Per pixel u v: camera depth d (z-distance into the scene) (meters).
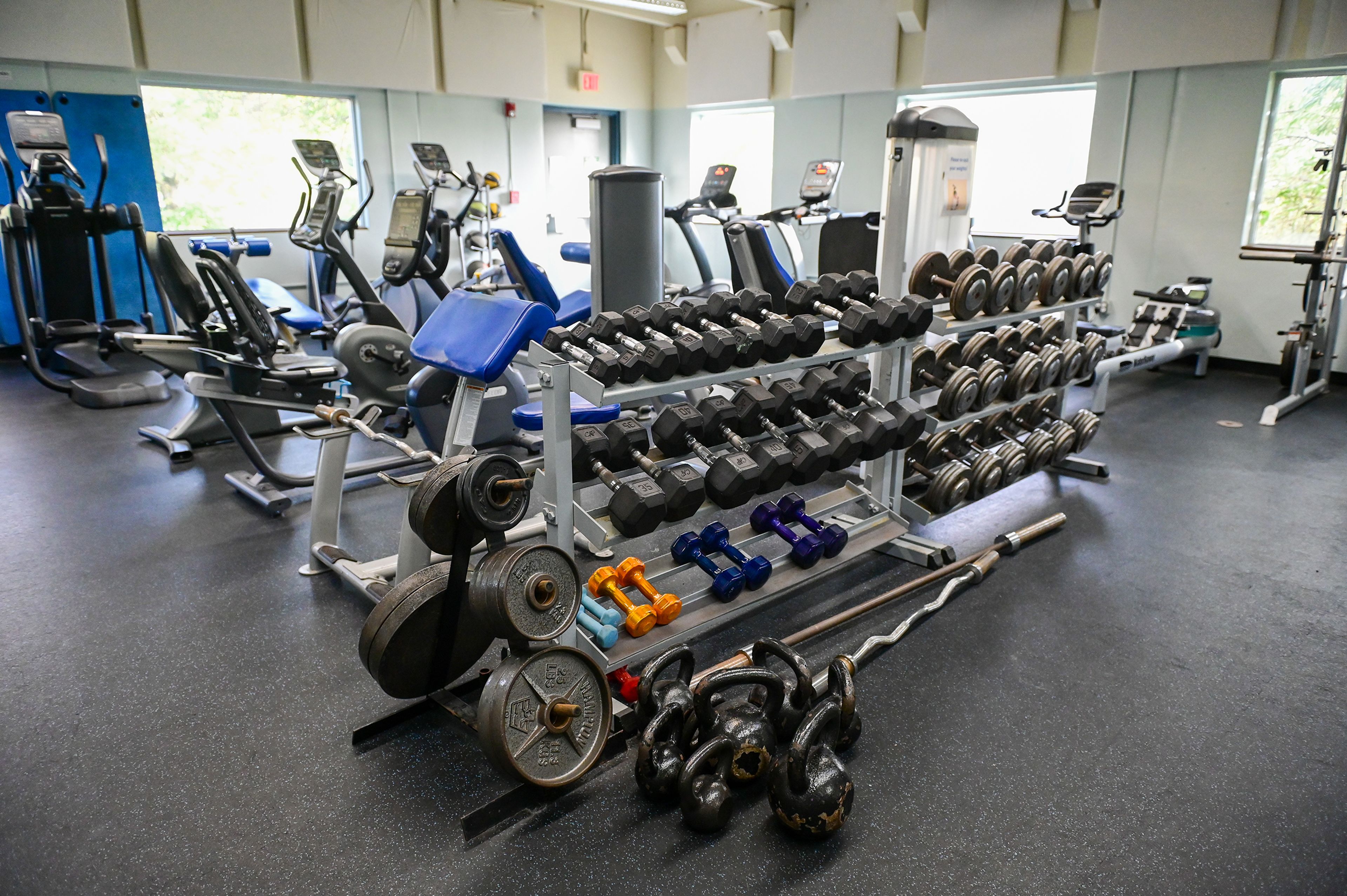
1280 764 1.74
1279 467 3.64
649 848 1.51
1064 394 3.39
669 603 1.94
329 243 4.30
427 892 1.41
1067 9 5.76
